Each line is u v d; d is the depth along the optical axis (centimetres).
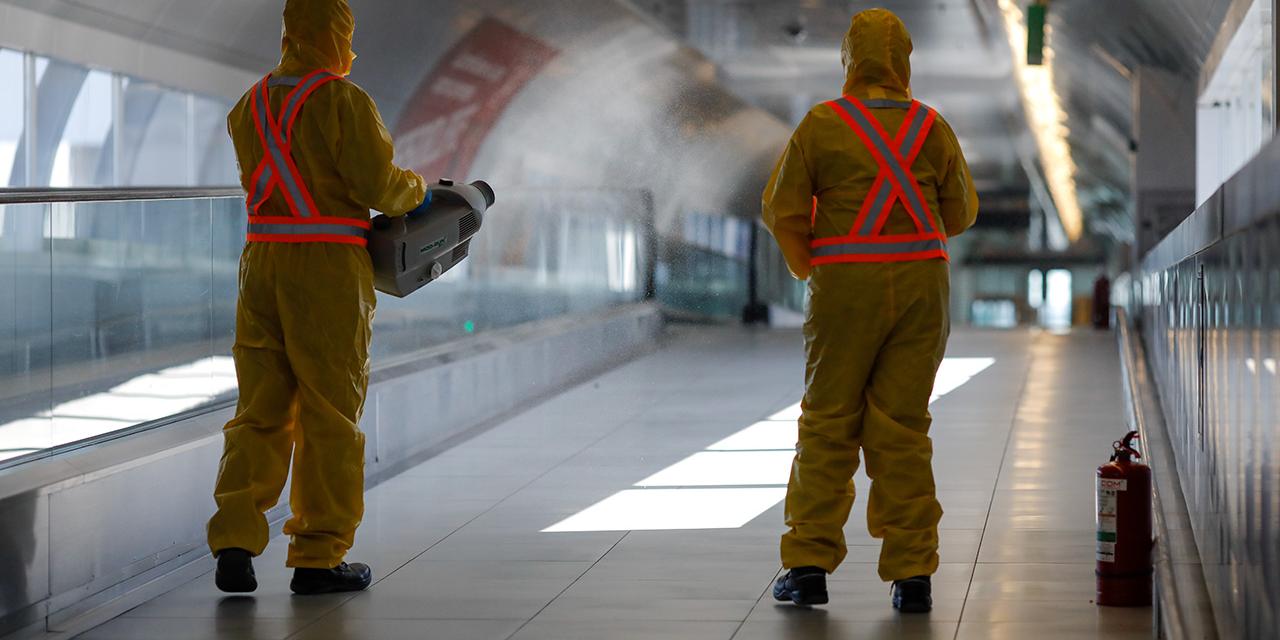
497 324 1797
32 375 681
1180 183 2292
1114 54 2316
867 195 617
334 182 666
